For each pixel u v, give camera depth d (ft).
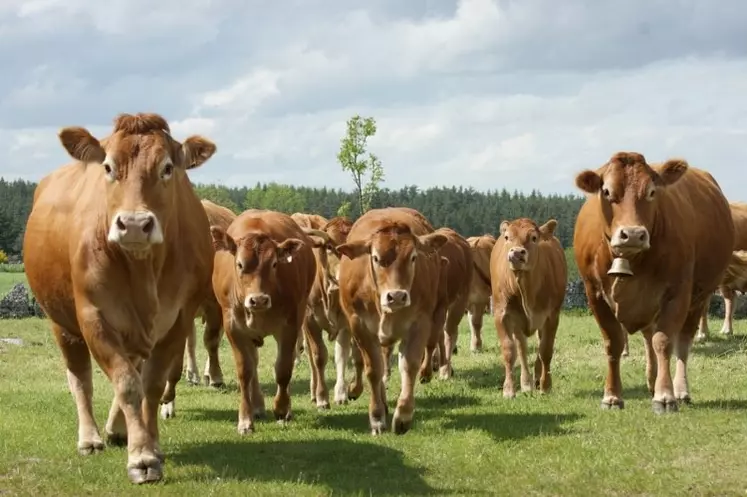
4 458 30.01
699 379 46.24
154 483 26.84
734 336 67.51
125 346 28.12
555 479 27.43
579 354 59.88
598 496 25.55
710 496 25.29
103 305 27.55
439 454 31.30
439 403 42.80
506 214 427.74
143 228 25.31
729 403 38.99
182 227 29.53
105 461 29.48
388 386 48.49
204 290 31.01
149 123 27.14
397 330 35.63
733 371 48.93
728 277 63.52
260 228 38.83
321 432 35.65
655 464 28.48
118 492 25.90
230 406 42.88
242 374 36.40
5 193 477.36
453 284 45.60
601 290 38.60
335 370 55.93
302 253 39.11
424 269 35.76
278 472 28.86
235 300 36.35
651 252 36.86
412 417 36.70
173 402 39.81
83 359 32.22
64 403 42.93
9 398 44.73
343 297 36.55
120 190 26.17
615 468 28.32
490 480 27.86
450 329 52.11
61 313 30.91
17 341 73.15
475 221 420.36
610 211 36.37
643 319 38.19
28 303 101.04
